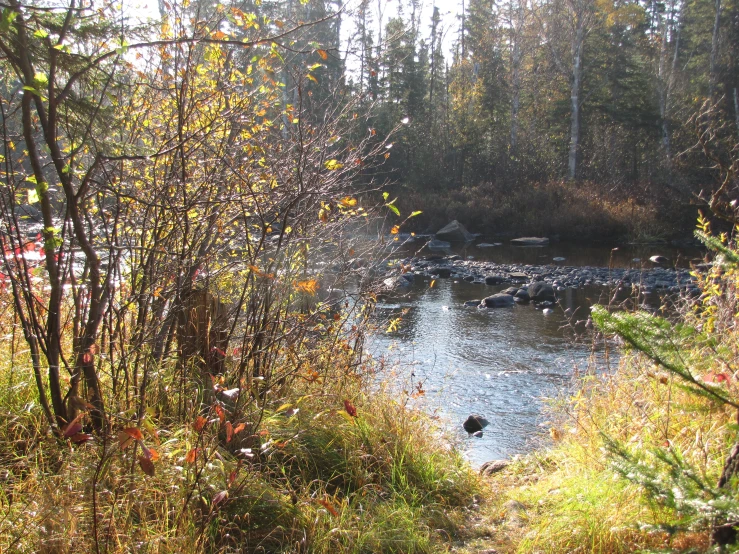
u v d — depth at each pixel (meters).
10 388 3.29
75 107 3.25
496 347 9.49
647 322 2.24
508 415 6.61
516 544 3.33
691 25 36.88
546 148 35.19
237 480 3.11
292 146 4.16
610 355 7.90
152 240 3.57
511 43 36.91
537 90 38.31
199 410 3.39
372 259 5.68
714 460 3.14
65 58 3.13
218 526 2.86
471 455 5.52
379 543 3.12
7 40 3.01
